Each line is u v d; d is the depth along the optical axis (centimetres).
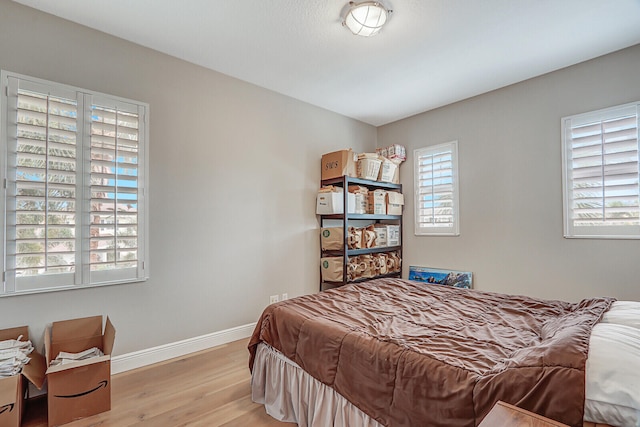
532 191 291
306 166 352
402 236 400
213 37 229
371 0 188
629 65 241
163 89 250
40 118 198
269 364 186
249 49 245
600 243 254
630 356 87
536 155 289
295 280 338
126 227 229
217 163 280
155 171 244
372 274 364
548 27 215
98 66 220
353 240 349
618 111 245
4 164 186
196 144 267
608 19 206
